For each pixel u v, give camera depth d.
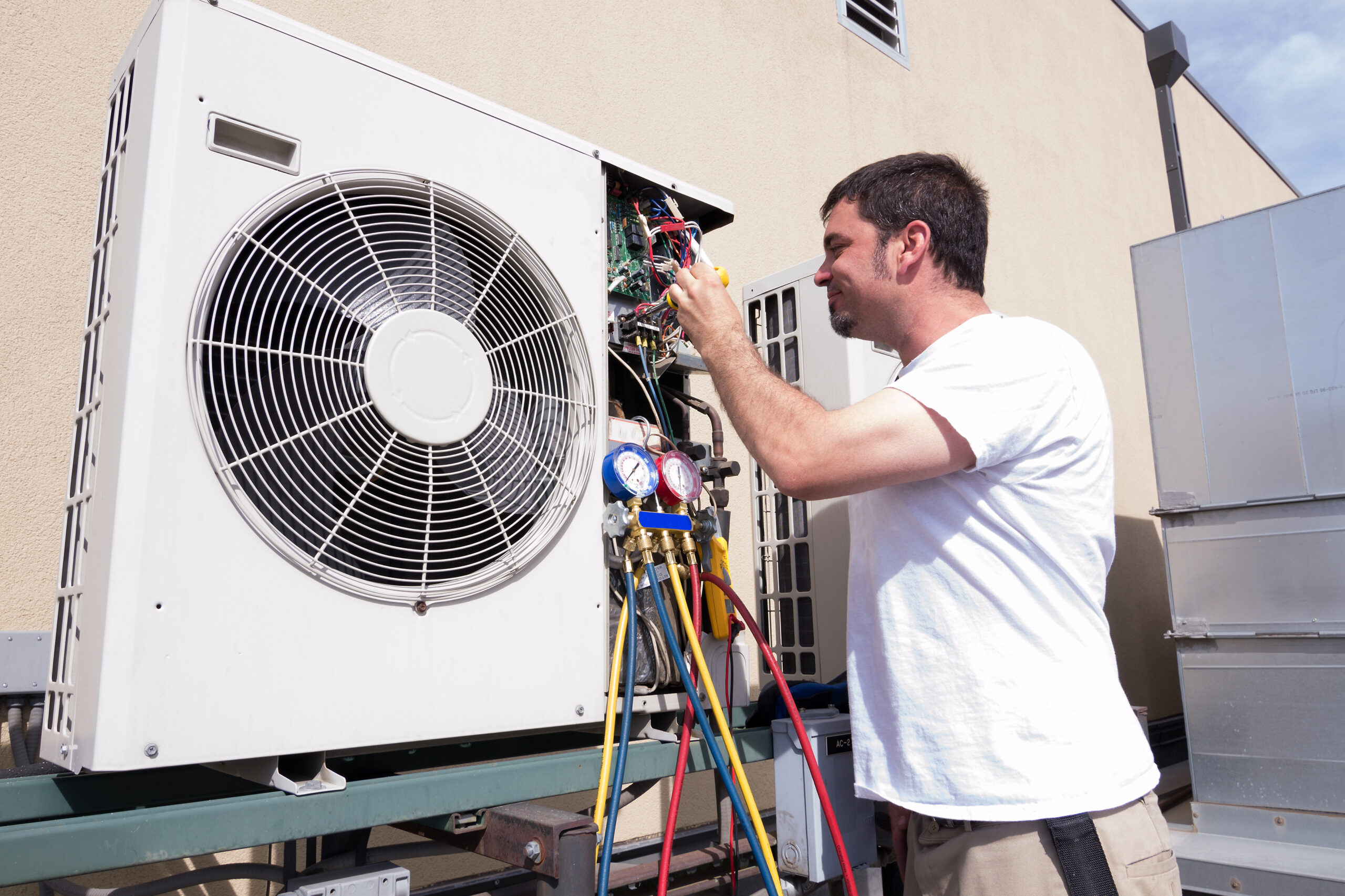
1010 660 1.00
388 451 1.02
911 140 3.97
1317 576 2.45
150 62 0.92
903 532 1.11
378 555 0.98
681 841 2.01
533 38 2.55
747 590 2.70
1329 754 2.37
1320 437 2.48
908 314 1.21
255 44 0.96
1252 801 2.50
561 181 1.26
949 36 4.41
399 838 1.94
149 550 0.82
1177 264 2.82
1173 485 2.75
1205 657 2.63
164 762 0.80
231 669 0.85
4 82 1.66
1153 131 6.27
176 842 0.80
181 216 0.88
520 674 1.08
